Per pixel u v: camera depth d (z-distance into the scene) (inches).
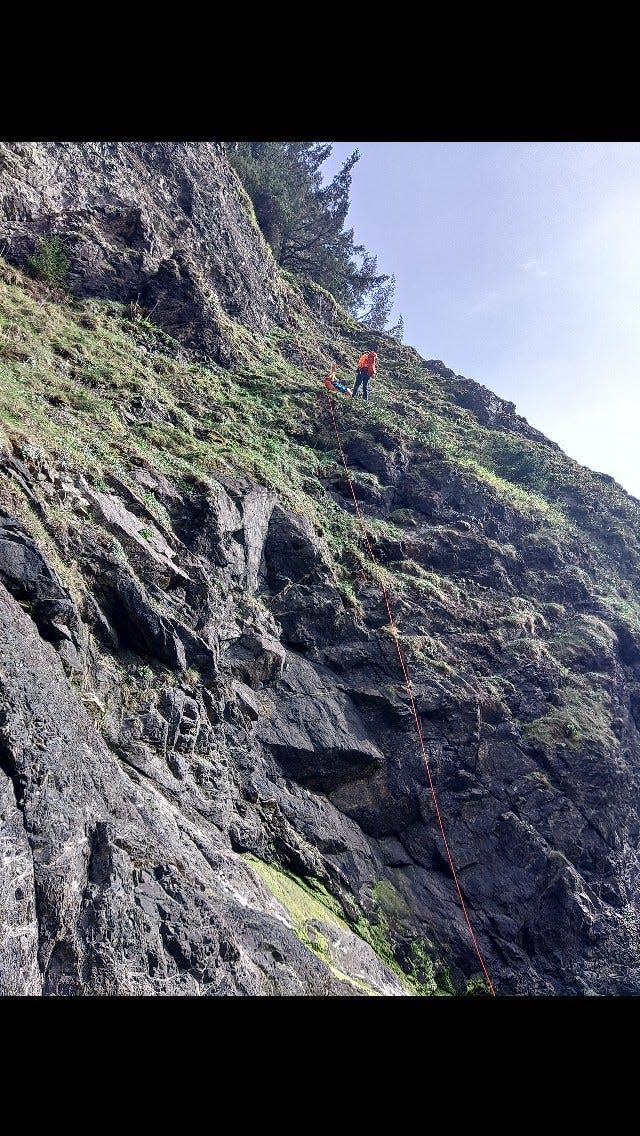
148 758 288.0
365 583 529.7
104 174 665.6
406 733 457.4
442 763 457.1
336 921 336.8
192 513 417.7
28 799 192.7
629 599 773.9
